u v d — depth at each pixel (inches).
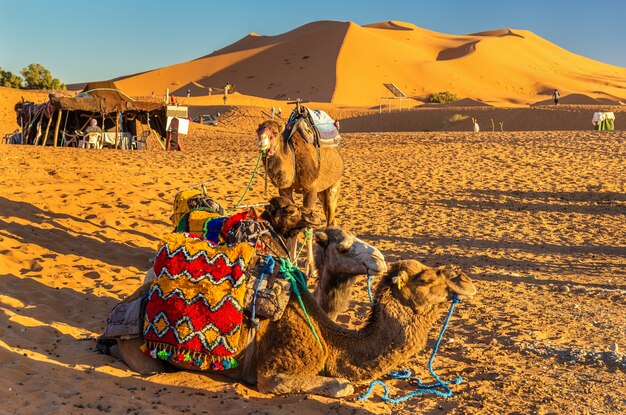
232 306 244.5
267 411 223.9
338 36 4906.5
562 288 440.5
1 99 2026.3
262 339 248.8
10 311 302.5
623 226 681.0
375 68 4685.0
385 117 2534.5
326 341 246.7
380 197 777.6
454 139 1299.2
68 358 259.0
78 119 1217.4
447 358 303.9
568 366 294.8
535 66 5615.2
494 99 4419.3
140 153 967.6
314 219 291.1
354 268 273.3
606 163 995.9
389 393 259.3
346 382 243.8
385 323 241.1
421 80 4677.7
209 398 235.6
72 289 365.1
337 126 464.1
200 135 1674.5
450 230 639.8
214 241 286.0
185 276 246.8
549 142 1203.2
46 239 458.3
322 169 446.3
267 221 279.0
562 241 618.2
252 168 872.9
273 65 4837.6
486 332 342.6
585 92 4977.9
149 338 246.2
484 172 932.0
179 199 336.5
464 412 241.6
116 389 232.7
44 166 732.0
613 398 256.7
